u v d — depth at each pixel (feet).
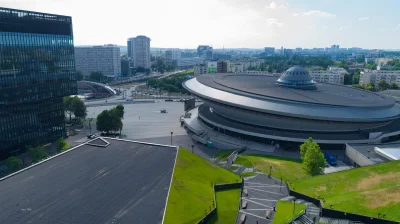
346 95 428.97
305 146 287.48
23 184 189.57
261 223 189.67
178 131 469.98
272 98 373.81
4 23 334.03
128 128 488.44
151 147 261.24
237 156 332.19
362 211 181.88
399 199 191.42
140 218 156.76
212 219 187.73
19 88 359.46
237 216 197.36
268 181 259.39
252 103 370.94
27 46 362.94
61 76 416.46
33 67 374.22
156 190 186.60
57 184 190.29
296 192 225.76
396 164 244.01
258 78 561.02
